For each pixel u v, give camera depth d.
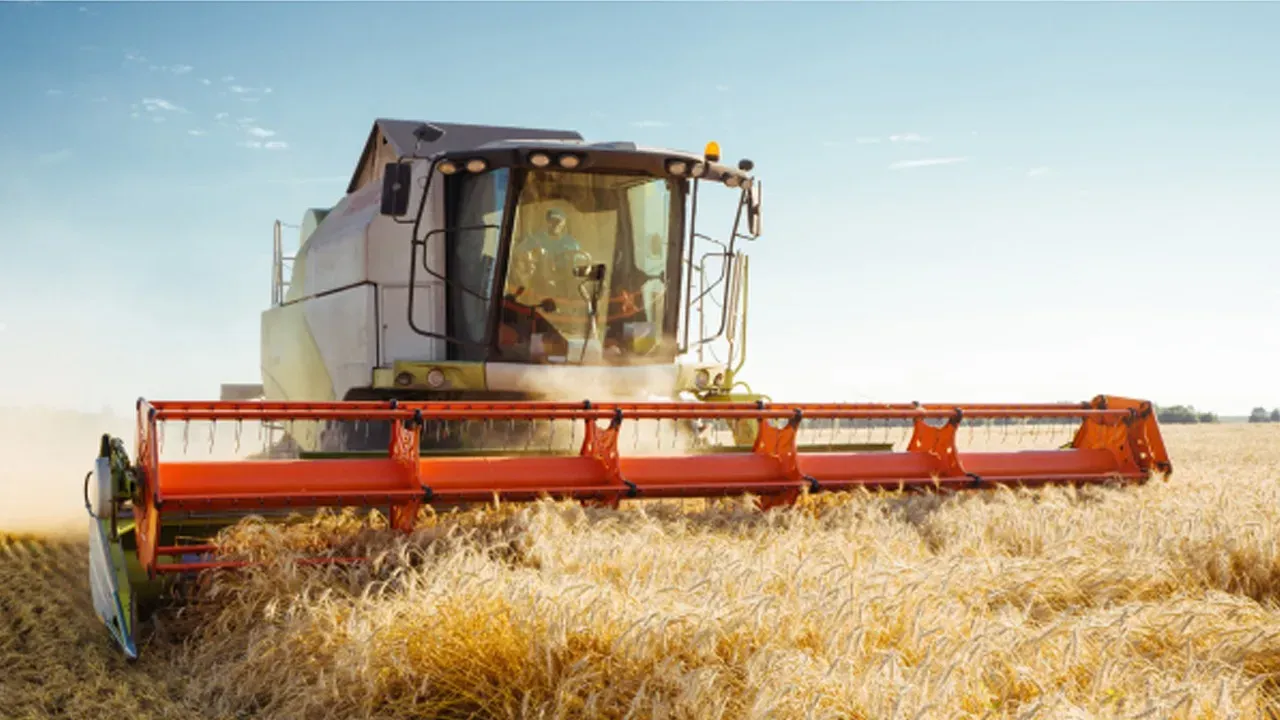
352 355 10.07
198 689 4.79
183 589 5.75
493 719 4.26
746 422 9.45
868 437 9.38
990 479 8.33
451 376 9.25
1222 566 5.95
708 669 3.90
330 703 4.46
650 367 9.84
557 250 9.65
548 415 7.25
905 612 4.52
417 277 9.84
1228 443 24.06
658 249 9.99
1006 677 3.97
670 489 7.34
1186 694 3.59
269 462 6.48
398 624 4.69
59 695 4.69
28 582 7.14
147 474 5.94
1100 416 9.19
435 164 9.35
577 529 6.21
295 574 5.54
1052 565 5.59
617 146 9.61
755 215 10.09
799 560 5.32
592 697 4.00
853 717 3.63
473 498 6.65
